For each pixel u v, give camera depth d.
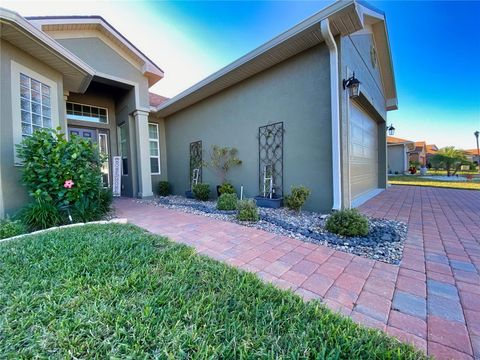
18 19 3.26
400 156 19.72
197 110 7.66
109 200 4.98
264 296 1.55
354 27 4.09
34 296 1.42
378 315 1.52
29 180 3.58
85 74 4.95
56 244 2.27
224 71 5.66
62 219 3.67
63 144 3.81
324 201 4.58
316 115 4.60
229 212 4.93
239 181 6.37
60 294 1.44
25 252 2.09
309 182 4.79
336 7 3.69
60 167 3.71
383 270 2.17
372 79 6.83
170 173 9.16
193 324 1.21
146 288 1.54
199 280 1.69
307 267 2.23
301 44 4.50
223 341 1.11
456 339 1.32
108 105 8.54
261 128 5.69
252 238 3.12
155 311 1.30
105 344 1.07
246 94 6.02
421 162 24.30
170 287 1.56
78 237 2.52
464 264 2.29
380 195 7.25
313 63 4.59
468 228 3.54
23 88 3.97
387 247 2.74
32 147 3.60
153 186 8.89
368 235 3.18
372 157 8.30
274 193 5.45
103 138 8.43
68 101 7.53
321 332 1.20
